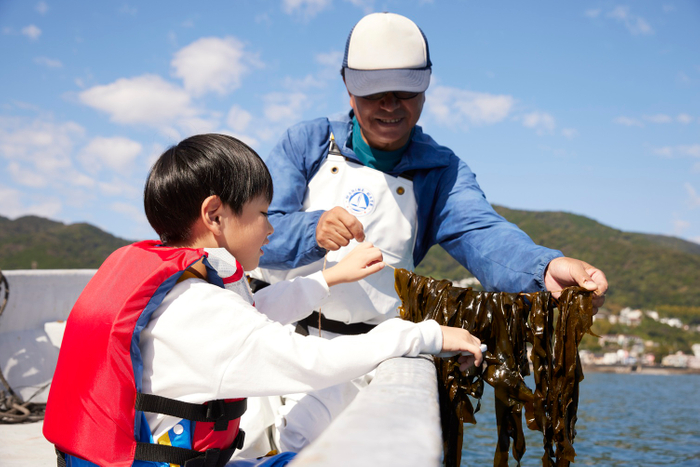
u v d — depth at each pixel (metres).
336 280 1.96
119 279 1.25
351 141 2.55
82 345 1.20
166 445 1.22
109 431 1.16
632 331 135.00
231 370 1.25
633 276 177.62
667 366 108.81
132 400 1.19
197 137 1.52
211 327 1.26
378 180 2.46
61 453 1.24
